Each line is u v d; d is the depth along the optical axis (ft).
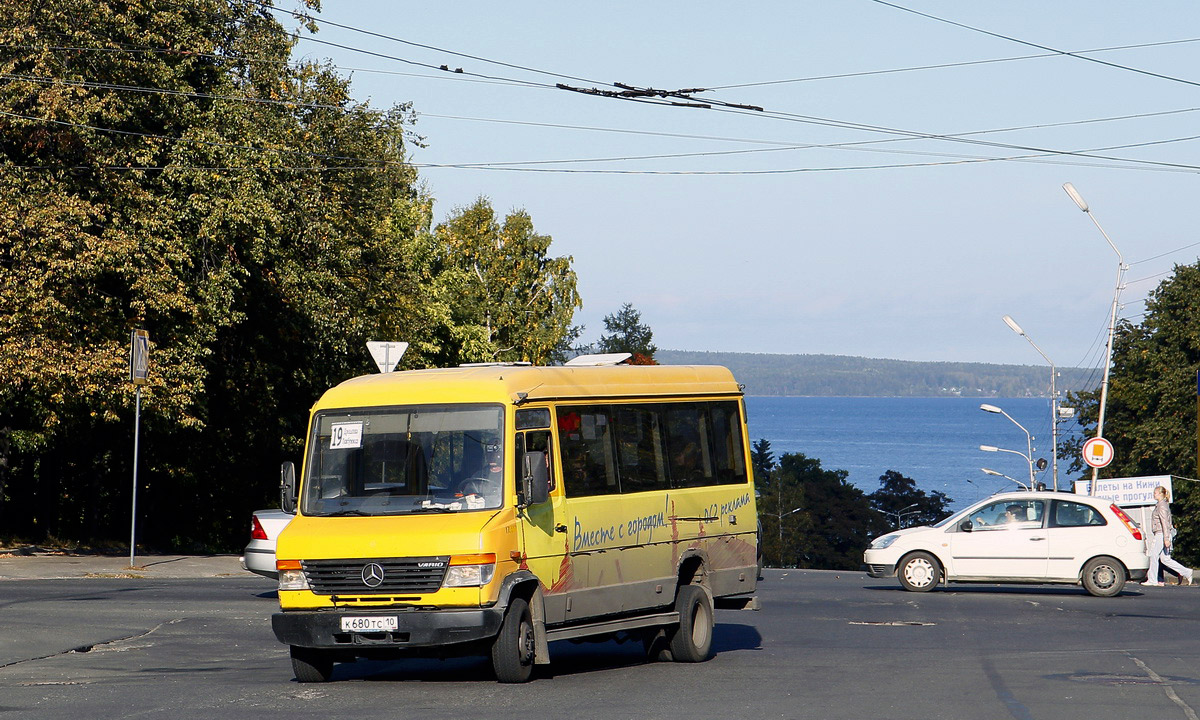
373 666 90.89
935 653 99.30
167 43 195.62
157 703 71.05
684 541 96.32
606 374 92.53
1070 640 109.60
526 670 79.97
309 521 80.23
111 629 104.12
